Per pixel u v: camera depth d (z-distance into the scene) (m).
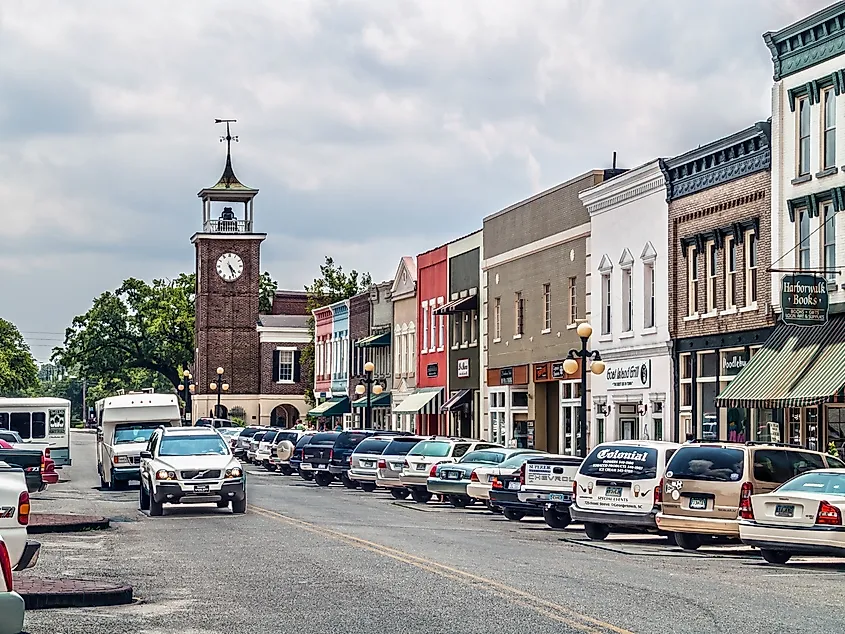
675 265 42.75
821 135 35.34
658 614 15.12
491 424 59.25
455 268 64.75
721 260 40.19
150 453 34.66
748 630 14.00
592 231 48.84
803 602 16.52
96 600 15.94
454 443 40.94
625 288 46.50
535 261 54.31
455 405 62.59
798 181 36.09
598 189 47.78
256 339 119.62
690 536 24.75
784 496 21.45
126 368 136.88
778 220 36.91
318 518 31.95
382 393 77.62
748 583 18.72
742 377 36.22
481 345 60.53
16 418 56.84
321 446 51.09
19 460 38.69
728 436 39.22
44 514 31.52
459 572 19.36
